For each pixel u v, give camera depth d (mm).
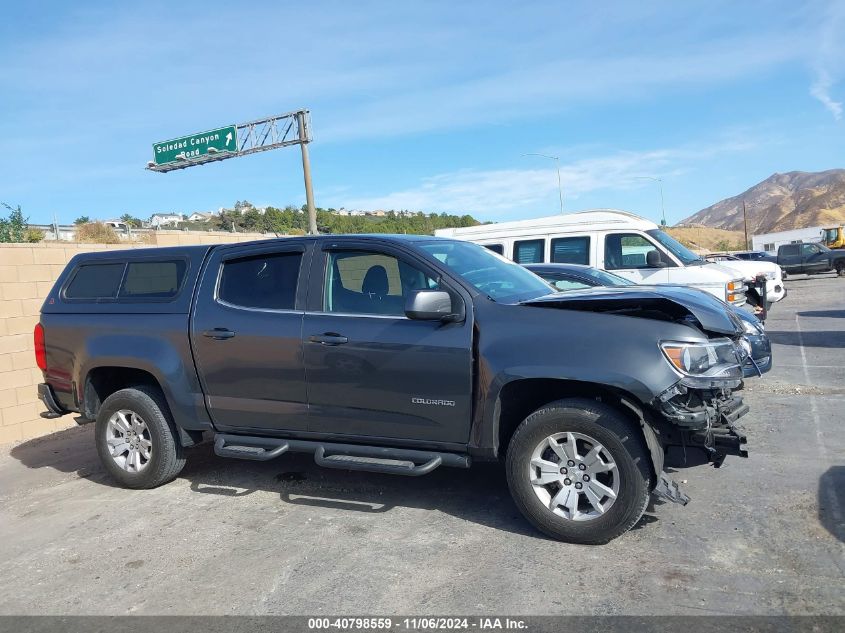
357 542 4438
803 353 10781
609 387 4105
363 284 4957
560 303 4422
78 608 3822
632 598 3535
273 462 6371
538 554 4102
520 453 4297
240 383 5219
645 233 10883
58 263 8727
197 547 4531
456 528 4562
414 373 4570
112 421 5871
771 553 3922
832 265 33531
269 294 5242
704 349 4047
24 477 6590
